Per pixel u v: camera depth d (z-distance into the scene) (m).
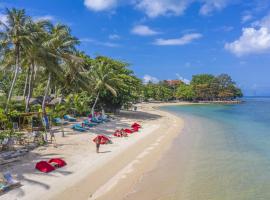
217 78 163.75
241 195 14.32
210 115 64.31
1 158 18.36
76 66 41.41
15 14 30.27
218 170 18.61
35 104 40.81
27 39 29.89
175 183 16.02
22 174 16.09
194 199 13.80
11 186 14.12
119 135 30.84
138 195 14.20
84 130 31.97
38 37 31.11
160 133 34.94
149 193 14.49
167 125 43.88
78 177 16.33
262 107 102.56
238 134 34.41
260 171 18.36
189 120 52.34
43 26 34.12
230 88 161.00
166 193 14.55
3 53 31.58
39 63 33.34
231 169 18.84
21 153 19.95
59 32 36.44
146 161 20.58
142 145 26.56
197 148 25.61
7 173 14.88
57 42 35.28
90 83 48.19
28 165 17.75
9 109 31.25
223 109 89.69
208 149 25.19
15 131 25.97
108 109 58.59
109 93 52.31
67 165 18.38
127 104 63.12
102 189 14.77
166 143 28.00
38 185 14.70
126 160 20.62
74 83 45.75
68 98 47.88
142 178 16.75
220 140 30.02
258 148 25.56
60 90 52.56
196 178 16.92
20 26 29.80
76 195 13.83
